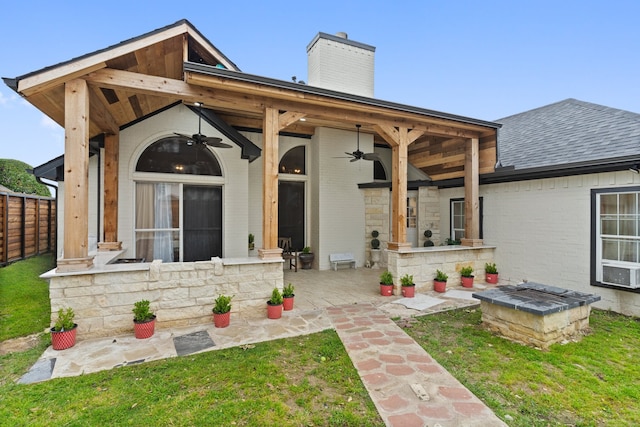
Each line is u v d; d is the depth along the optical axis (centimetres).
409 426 235
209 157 724
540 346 379
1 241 802
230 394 275
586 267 577
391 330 434
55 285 391
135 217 662
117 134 619
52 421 238
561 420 246
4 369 318
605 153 555
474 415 250
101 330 409
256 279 498
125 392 277
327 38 919
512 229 709
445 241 866
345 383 297
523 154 730
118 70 444
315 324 457
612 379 307
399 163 647
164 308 440
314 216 957
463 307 544
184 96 479
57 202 663
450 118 657
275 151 532
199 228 716
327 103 550
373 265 962
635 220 517
